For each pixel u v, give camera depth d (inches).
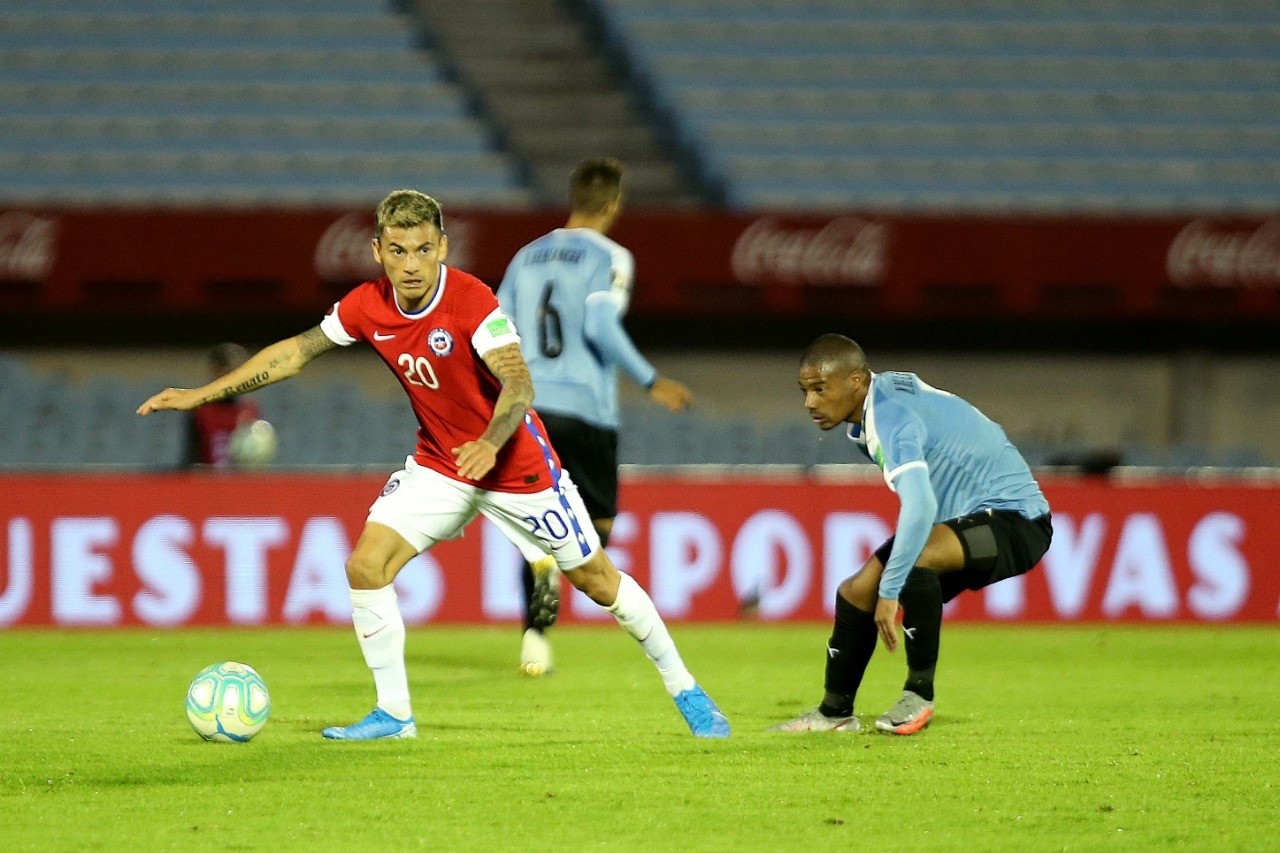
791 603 1676.9
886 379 840.9
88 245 2266.2
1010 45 3024.1
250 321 2389.3
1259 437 2524.6
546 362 1116.5
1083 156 2822.3
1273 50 3058.6
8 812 612.1
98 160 2650.1
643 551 1660.9
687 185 2743.6
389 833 575.2
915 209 2652.6
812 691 1063.0
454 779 682.8
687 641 1486.2
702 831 580.1
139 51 2878.9
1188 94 2942.9
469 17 3075.8
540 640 1148.5
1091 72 2979.8
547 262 1123.9
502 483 761.6
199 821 595.5
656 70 2898.6
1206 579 1713.8
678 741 792.9
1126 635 1585.9
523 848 552.4
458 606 1633.9
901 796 649.6
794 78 2913.4
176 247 2274.9
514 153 2773.1
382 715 803.4
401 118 2797.7
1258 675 1200.8
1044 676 1189.7
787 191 2687.0
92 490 1609.3
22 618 1596.9
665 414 2138.3
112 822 593.3
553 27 3085.6
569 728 844.6
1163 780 695.7
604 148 2807.6
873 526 1690.5
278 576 1625.2
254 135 2733.8
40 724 871.7
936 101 2896.2
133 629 1601.9
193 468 1771.7
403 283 725.3
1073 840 569.6
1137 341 2506.2
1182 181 2787.9
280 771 700.7
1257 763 746.8
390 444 2015.3
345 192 2620.6
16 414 1973.4
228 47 2903.5
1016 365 2502.5
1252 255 2391.7
